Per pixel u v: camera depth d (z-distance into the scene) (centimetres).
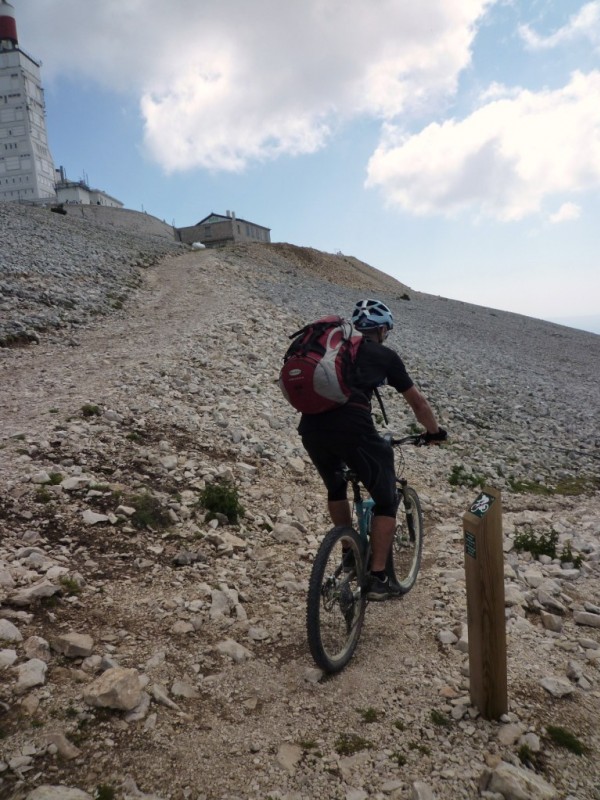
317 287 3809
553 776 278
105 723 282
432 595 467
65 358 1209
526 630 411
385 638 398
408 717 313
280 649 377
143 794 247
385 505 391
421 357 1891
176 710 302
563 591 496
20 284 1739
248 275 3166
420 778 270
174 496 596
